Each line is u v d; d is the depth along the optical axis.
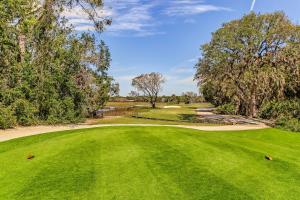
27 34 27.23
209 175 8.84
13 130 21.48
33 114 25.81
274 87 35.34
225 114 47.69
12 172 9.13
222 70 37.91
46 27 28.47
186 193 7.54
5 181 8.40
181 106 84.62
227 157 10.74
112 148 11.69
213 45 37.59
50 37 29.03
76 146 12.07
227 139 14.32
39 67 27.53
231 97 41.88
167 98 105.62
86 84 33.62
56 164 9.78
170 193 7.52
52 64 28.05
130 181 8.26
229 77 37.78
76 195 7.38
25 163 10.01
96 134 14.45
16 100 24.36
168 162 9.95
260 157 10.99
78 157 10.52
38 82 26.42
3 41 24.30
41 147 12.05
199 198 7.27
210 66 38.62
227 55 36.53
